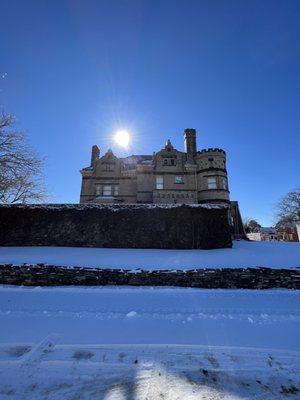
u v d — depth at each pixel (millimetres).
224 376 4332
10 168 21688
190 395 3809
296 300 9422
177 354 5121
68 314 7586
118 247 16094
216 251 15414
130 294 9961
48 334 6102
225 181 33594
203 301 9156
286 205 62938
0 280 11867
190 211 16734
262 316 7555
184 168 34000
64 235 16453
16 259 13164
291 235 55500
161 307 8367
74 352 5172
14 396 3770
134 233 16375
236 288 11484
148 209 16781
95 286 11461
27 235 16484
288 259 13641
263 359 4930
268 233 60906
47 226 16656
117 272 11789
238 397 3777
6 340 5750
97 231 16453
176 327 6648
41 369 4504
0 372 4402
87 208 16922
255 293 10484
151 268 12148
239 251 15469
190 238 16266
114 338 5906
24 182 23656
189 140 37781
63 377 4266
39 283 11703
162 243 16156
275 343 5699
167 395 3805
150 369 4531
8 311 7824
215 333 6266
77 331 6309
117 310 8008
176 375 4348
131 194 33344
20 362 4723
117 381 4164
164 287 11320
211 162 33750
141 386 4027
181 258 13648
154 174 33562
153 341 5766
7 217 16844
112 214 16734
